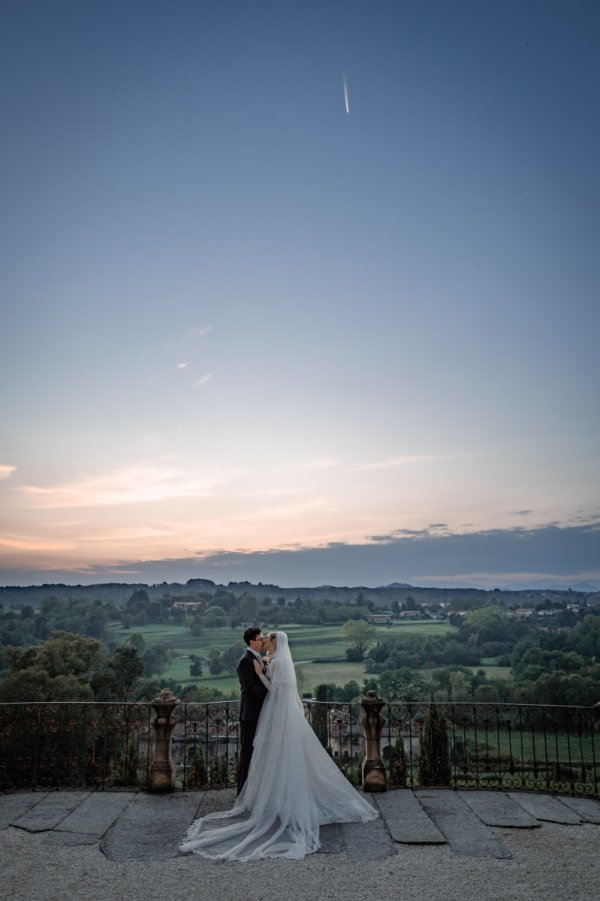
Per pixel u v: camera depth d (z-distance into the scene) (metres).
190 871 6.12
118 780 9.45
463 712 9.18
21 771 9.66
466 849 6.59
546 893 5.64
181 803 8.09
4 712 9.47
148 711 9.30
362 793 8.43
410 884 5.83
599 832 7.02
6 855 6.50
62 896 5.62
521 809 7.76
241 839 6.86
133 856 6.48
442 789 8.56
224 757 9.18
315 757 7.62
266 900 5.55
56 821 7.44
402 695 45.62
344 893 5.67
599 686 36.22
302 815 7.09
